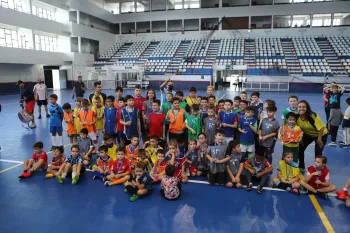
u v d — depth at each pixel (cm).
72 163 484
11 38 1995
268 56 2547
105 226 332
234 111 567
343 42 2550
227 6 2958
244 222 341
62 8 2373
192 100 639
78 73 2583
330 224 337
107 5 3369
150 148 512
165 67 2605
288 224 337
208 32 2975
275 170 524
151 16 3114
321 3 2647
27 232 319
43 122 995
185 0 3177
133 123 563
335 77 2138
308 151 642
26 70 2214
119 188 443
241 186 447
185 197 412
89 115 590
